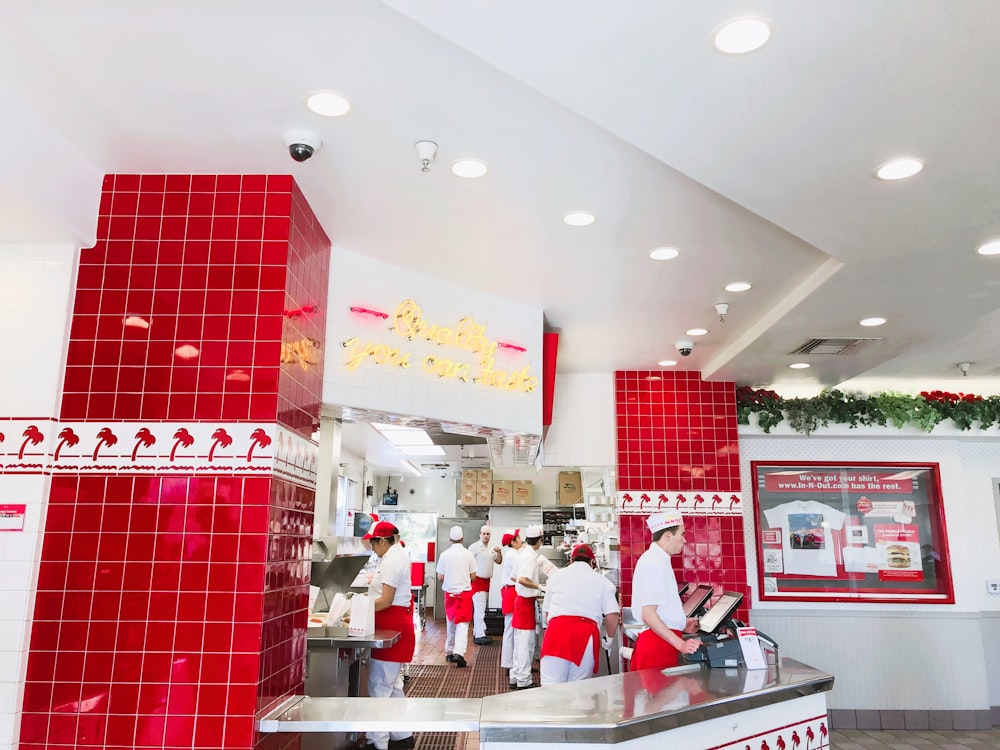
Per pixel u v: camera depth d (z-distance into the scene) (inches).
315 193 136.1
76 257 126.1
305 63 99.0
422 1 75.3
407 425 182.7
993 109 93.4
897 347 218.4
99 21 91.6
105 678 112.5
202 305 125.0
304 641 137.5
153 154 123.3
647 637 155.5
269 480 118.7
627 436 273.9
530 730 104.0
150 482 118.8
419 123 112.8
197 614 114.4
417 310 172.9
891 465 285.3
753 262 166.1
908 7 75.1
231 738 110.3
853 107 93.4
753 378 270.1
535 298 193.9
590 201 138.0
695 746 116.6
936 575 277.7
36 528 116.0
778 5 75.0
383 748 180.2
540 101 106.5
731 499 269.1
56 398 120.6
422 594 559.8
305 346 138.4
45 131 112.5
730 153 105.3
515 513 521.3
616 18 77.3
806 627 272.4
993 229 130.4
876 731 260.2
